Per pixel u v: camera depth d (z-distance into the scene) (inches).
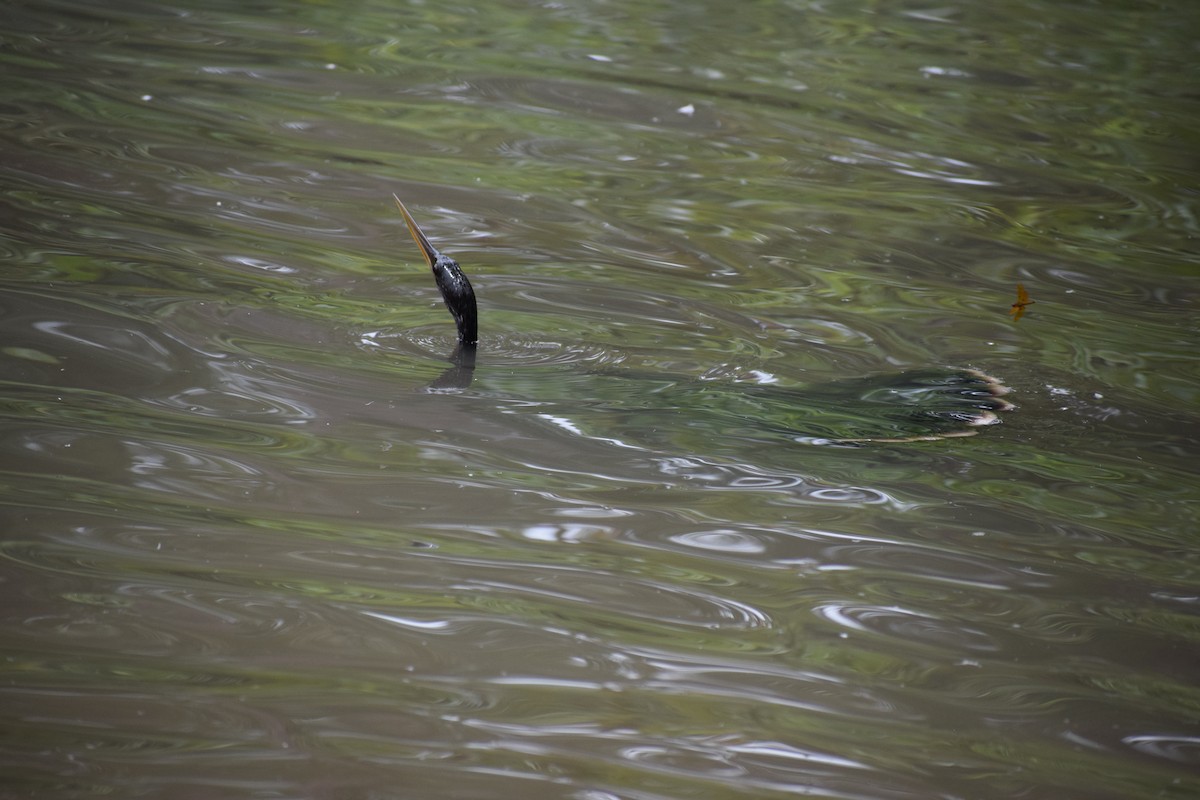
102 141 603.2
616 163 652.1
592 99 738.2
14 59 697.0
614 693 280.4
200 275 484.4
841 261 564.4
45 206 526.9
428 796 245.9
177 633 287.7
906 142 717.3
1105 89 831.1
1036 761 268.1
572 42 837.2
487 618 302.4
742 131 711.7
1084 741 275.3
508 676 283.4
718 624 306.8
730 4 955.3
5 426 366.6
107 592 299.3
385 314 472.4
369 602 304.3
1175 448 417.4
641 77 781.3
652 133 697.0
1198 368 482.0
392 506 345.1
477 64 778.8
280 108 676.1
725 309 506.6
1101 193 668.7
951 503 371.6
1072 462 403.5
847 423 417.4
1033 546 351.3
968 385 454.6
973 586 330.3
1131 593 331.9
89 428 370.6
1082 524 364.8
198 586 304.5
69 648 279.4
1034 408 441.1
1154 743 275.6
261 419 386.0
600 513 350.3
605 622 304.2
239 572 311.4
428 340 454.6
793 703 281.4
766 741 269.0
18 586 297.9
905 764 264.7
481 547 329.7
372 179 601.3
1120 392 458.6
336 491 350.0
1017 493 380.8
